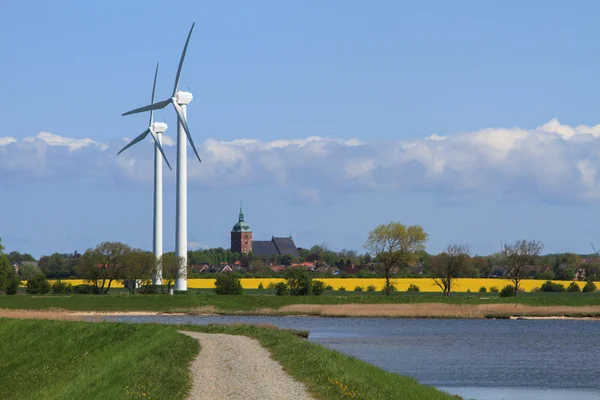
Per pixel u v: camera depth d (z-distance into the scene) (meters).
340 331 93.88
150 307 126.88
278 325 102.56
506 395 45.91
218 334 62.16
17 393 48.88
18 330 66.81
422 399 31.02
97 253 150.50
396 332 93.56
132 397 29.44
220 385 32.69
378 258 157.75
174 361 39.66
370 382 33.16
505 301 136.38
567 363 62.66
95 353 57.03
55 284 153.12
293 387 31.95
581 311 125.69
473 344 78.88
